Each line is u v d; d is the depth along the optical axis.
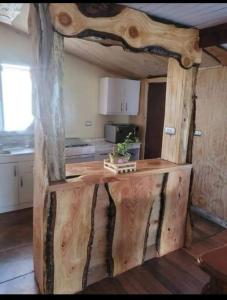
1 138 3.79
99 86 4.54
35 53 1.77
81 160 4.01
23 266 2.38
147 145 4.69
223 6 1.98
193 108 2.66
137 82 4.57
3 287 2.11
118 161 2.24
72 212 1.97
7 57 3.64
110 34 1.95
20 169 3.51
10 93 3.77
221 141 3.27
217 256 1.71
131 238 2.38
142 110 4.71
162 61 3.46
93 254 2.20
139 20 2.09
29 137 3.99
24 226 3.13
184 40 2.43
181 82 2.55
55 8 1.70
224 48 2.76
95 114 4.62
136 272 2.38
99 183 2.04
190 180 2.73
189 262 2.54
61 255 1.98
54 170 1.93
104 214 2.20
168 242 2.68
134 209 2.35
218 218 3.38
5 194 3.46
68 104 4.29
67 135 4.37
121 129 4.46
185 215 2.77
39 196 1.97
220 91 3.23
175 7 2.00
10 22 3.24
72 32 1.79
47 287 1.97
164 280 2.27
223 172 3.27
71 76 4.23
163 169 2.44
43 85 1.77
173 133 2.68
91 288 2.16
